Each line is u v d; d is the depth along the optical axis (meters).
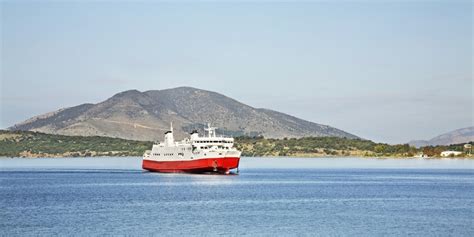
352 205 186.38
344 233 133.00
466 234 132.62
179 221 148.75
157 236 128.00
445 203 194.25
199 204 185.62
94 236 127.75
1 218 153.25
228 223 146.00
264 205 184.12
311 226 141.88
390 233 133.38
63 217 155.12
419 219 154.25
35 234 129.88
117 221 148.38
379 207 181.38
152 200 196.62
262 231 134.75
